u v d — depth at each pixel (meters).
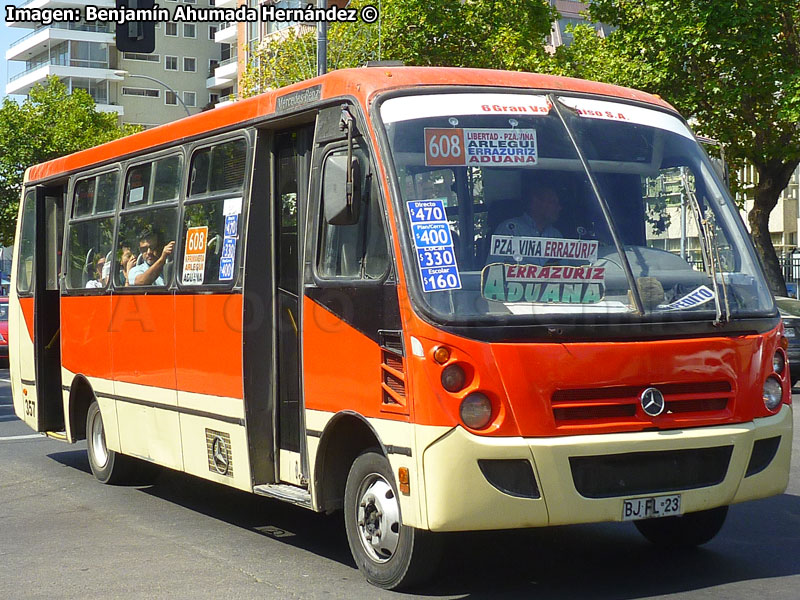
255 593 7.37
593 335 6.81
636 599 7.00
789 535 8.73
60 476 12.59
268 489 8.51
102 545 9.02
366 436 7.79
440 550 7.10
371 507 7.46
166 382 10.05
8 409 19.44
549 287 6.94
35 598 7.44
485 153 7.32
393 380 7.01
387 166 7.20
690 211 7.62
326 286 7.74
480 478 6.57
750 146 29.58
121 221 11.25
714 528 8.09
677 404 6.98
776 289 29.95
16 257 14.03
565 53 35.16
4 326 29.86
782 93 28.30
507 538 8.88
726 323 7.21
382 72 7.65
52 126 61.94
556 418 6.68
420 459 6.71
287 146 8.72
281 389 8.72
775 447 7.38
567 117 7.66
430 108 7.41
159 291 10.19
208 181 9.60
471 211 7.11
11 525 9.93
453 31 34.41
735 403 7.16
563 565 7.98
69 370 12.37
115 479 11.83
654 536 8.43
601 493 6.74
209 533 9.41
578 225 7.23
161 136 10.57
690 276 7.32
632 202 7.48
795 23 28.41
